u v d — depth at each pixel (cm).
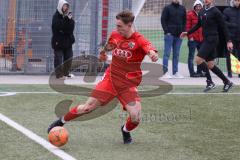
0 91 2695
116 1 3472
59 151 1512
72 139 1680
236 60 3512
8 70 3509
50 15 3431
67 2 3341
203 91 2798
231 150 1559
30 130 1784
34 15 3431
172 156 1488
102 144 1623
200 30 3438
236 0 3450
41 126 1855
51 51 3469
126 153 1516
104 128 1856
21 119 1977
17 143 1598
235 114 2148
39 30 3453
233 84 3039
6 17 3453
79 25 3475
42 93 2642
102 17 3466
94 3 3453
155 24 4084
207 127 1895
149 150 1555
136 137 1725
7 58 3491
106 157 1466
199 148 1584
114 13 3472
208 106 2328
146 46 1498
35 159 1421
